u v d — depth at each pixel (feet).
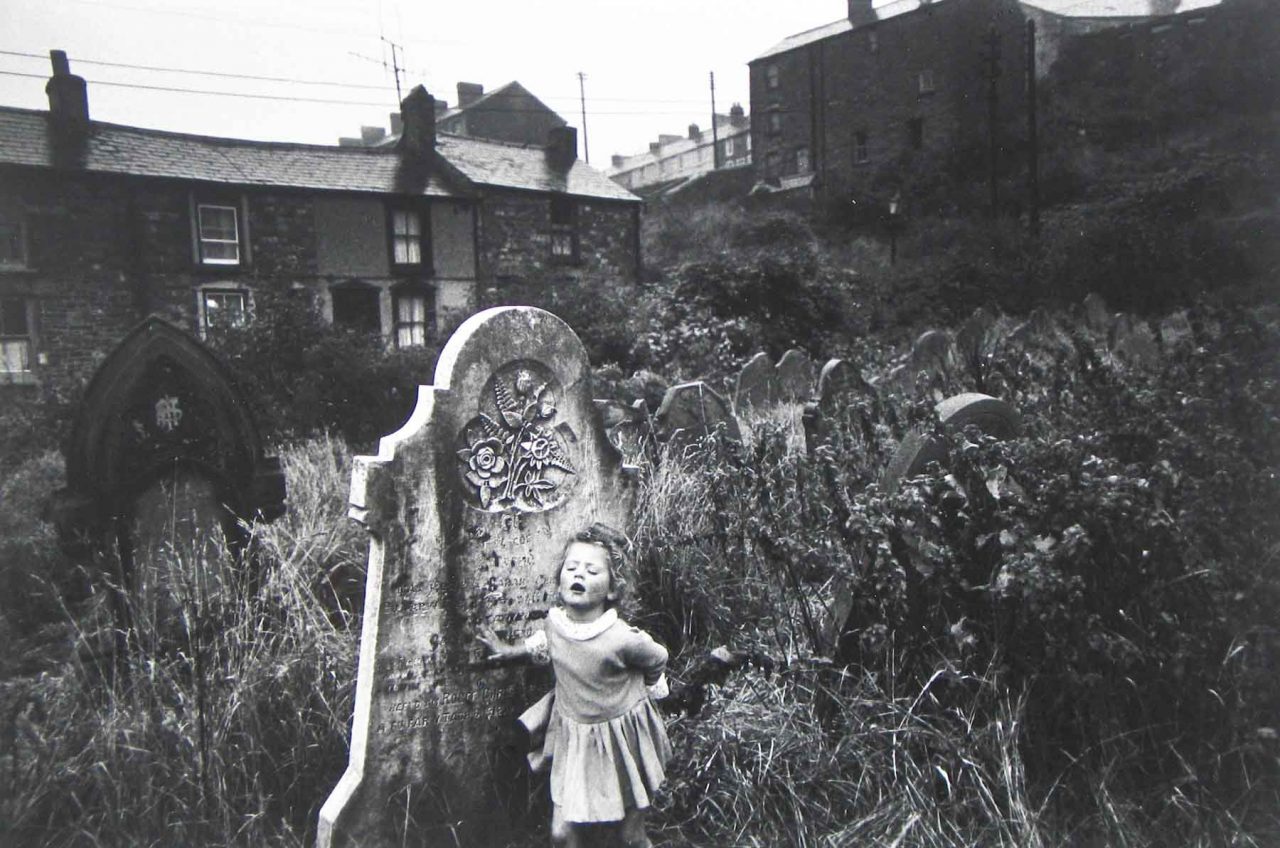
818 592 13.21
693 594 14.38
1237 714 10.60
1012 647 11.21
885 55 113.70
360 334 44.75
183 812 10.68
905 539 11.73
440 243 79.05
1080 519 10.98
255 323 39.78
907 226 94.22
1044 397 19.31
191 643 11.95
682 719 11.98
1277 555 11.73
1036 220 80.43
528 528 11.44
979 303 72.02
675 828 10.89
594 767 9.60
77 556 14.39
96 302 62.95
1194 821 9.82
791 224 95.96
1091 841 10.00
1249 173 71.05
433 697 10.73
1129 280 66.49
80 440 14.34
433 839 10.71
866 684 11.70
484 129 129.90
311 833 10.80
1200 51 94.02
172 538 15.06
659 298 59.62
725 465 16.28
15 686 12.12
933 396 24.07
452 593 10.83
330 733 11.76
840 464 14.83
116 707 11.67
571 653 9.70
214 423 15.40
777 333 59.36
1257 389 14.39
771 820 10.58
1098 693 10.58
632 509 12.55
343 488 21.91
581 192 88.74
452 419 10.73
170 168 65.57
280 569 15.17
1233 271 62.44
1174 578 10.85
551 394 11.57
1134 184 77.30
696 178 139.85
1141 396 14.64
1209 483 12.12
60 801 10.61
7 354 60.08
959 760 10.59
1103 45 100.37
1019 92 103.65
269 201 69.97
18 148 60.34
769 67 128.47
